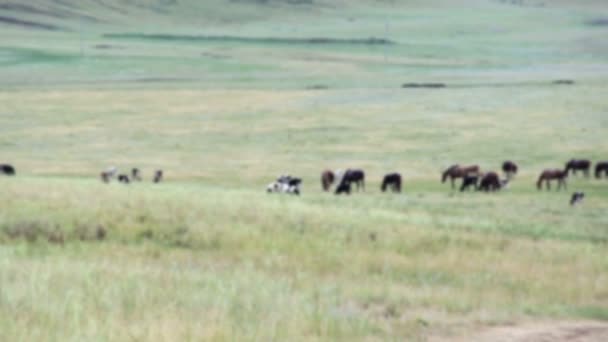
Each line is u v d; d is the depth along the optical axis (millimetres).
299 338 21328
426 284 33750
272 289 28359
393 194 92312
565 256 45906
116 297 25062
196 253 39250
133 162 125500
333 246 42969
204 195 62188
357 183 98938
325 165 121562
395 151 134500
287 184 86688
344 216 53344
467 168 101812
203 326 21312
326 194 89812
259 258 38594
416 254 43156
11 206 46719
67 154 133625
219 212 49969
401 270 38094
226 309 24062
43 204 47844
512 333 24312
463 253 44156
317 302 26656
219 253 39531
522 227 59875
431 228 52281
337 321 23531
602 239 57156
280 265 37031
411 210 70250
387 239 46188
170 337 19984
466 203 80750
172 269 32312
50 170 117000
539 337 23906
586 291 35281
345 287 31172
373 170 117250
